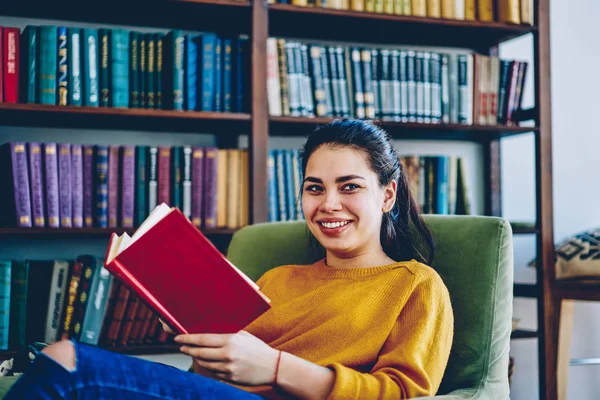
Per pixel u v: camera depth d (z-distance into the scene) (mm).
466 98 2330
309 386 1063
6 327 1892
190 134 2322
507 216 2650
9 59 1916
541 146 2291
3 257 2129
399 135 2451
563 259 2236
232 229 2088
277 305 1352
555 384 2242
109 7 2088
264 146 2070
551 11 2680
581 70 2701
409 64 2273
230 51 2104
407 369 1106
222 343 1023
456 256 1336
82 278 1955
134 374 906
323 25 2287
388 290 1227
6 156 1958
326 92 2188
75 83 1952
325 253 1513
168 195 2041
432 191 2301
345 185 1259
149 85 2031
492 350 1251
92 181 1985
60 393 855
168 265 991
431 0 2252
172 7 2090
